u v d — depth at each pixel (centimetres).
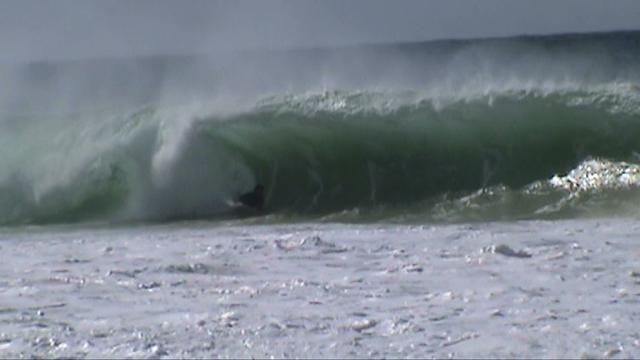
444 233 4428
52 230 5778
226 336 2544
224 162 6456
